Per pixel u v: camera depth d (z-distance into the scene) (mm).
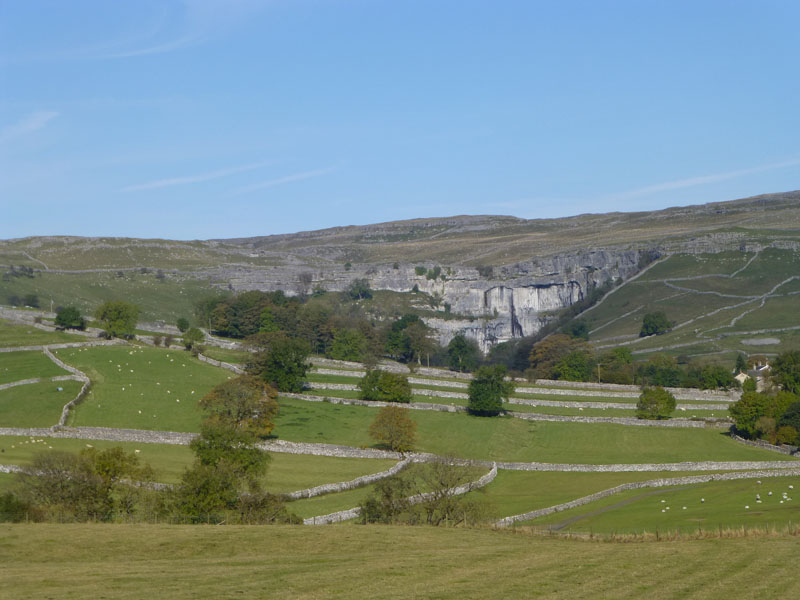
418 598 40094
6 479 101375
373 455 147875
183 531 59625
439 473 102500
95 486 75500
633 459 157375
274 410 156500
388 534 61031
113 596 40219
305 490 110500
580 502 118312
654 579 44719
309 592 41281
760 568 47406
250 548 55094
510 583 43562
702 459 157625
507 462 151625
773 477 140500
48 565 49219
